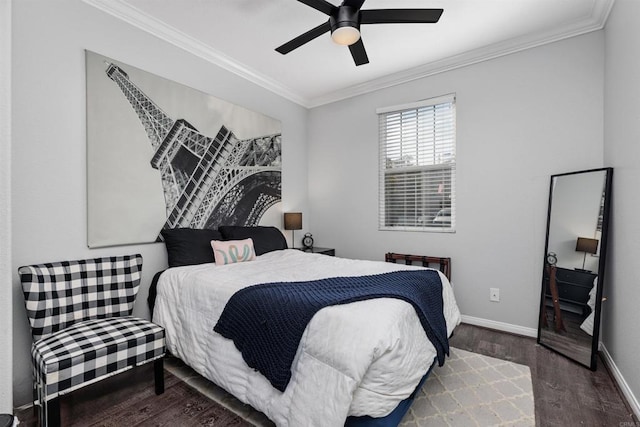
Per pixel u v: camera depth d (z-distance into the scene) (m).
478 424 1.57
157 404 1.76
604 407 1.70
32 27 1.83
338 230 3.99
